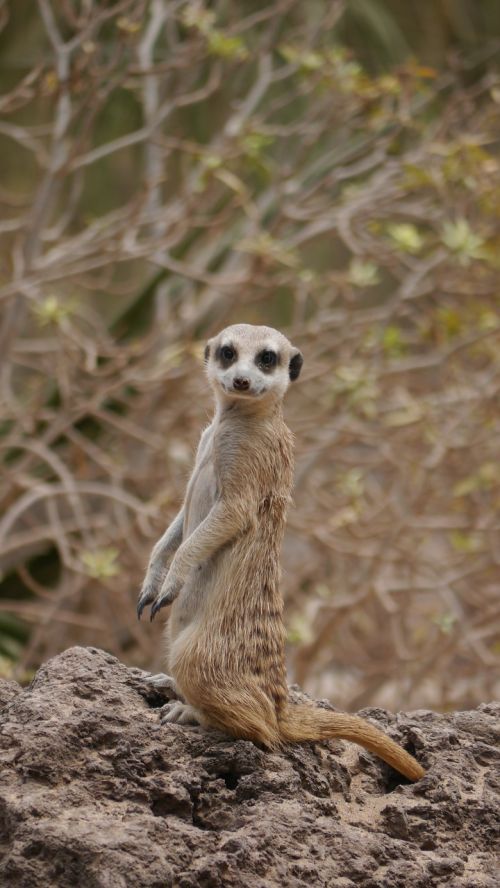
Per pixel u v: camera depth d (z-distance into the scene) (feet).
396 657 39.63
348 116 41.65
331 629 38.14
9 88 56.29
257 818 14.94
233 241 46.09
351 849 14.71
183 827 14.43
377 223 42.88
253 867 14.07
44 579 44.65
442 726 18.34
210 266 46.16
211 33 37.58
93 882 13.39
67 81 35.94
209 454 18.01
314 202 44.32
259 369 17.61
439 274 41.39
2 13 40.37
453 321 38.34
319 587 39.68
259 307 61.16
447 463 42.14
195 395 39.68
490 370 42.93
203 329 45.44
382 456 42.70
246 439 17.08
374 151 47.57
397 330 38.47
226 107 55.93
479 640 41.09
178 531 18.71
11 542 39.55
